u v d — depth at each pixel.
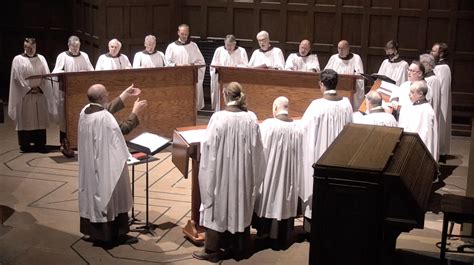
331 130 6.33
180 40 10.50
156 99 8.98
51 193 7.57
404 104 7.54
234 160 5.79
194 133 6.20
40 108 8.98
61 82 8.51
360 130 4.96
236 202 5.86
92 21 11.00
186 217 6.97
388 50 9.83
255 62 10.28
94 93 6.05
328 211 4.05
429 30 10.62
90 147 6.04
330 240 4.08
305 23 11.10
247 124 5.81
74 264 5.91
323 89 6.47
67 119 8.59
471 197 5.95
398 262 5.98
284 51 11.27
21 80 8.85
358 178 3.96
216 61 10.41
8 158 8.76
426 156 4.84
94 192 6.09
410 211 3.94
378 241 4.00
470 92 10.61
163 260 6.02
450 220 5.65
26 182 7.90
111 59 9.66
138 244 6.33
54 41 11.86
